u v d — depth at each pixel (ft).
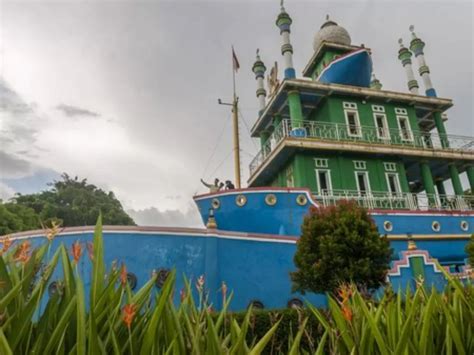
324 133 71.00
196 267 38.55
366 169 69.21
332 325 9.77
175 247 39.04
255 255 41.37
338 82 76.54
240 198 54.54
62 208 155.94
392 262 44.47
